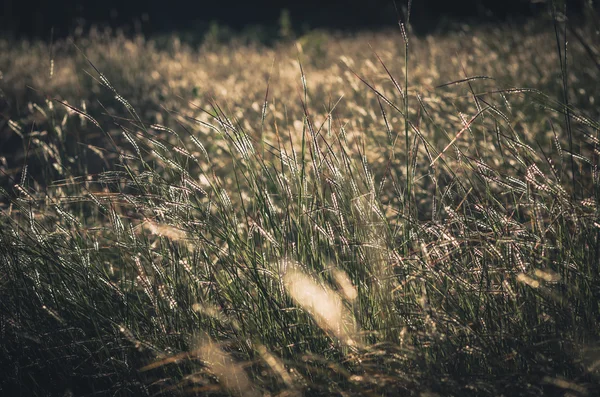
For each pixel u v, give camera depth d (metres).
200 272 2.46
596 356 1.95
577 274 2.15
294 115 5.15
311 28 19.70
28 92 7.45
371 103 4.96
